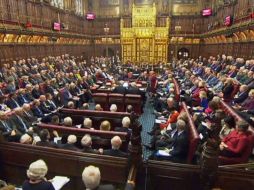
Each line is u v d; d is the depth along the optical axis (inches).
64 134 275.1
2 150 221.8
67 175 206.1
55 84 576.4
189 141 237.3
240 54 768.9
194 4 1231.5
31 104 405.4
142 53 1273.4
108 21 1330.0
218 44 1011.3
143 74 741.9
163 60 1266.0
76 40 1207.6
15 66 643.5
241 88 428.1
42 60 821.2
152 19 1222.9
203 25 1230.3
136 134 177.6
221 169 171.3
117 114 346.0
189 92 500.4
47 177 212.4
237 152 223.3
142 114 513.0
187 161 233.6
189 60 1075.9
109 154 208.2
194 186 181.5
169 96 447.5
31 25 782.5
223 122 276.8
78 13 1235.2
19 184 225.3
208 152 168.1
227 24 831.1
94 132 264.4
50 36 930.1
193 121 281.0
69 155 201.2
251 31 660.7
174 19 1262.3
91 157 195.9
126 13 1290.6
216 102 347.6
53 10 969.5
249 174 168.7
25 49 796.6
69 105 399.2
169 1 1241.4
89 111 355.3
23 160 216.4
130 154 178.2
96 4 1320.1
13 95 434.6
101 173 194.2
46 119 376.2
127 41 1275.8
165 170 182.7
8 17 684.1
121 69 950.4
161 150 261.0
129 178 162.1
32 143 241.1
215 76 606.2
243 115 313.3
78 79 641.0
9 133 256.4
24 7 767.7
